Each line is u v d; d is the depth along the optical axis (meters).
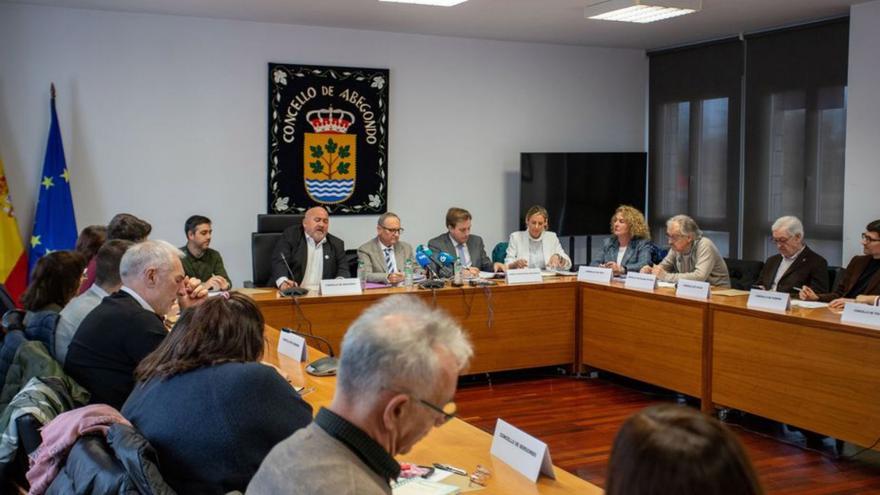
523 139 7.40
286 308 4.68
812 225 6.30
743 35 6.76
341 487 1.17
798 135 6.39
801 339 4.04
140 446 1.63
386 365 1.21
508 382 5.44
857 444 3.81
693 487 0.74
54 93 5.80
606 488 0.80
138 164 6.10
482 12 5.93
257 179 6.46
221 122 6.32
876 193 5.66
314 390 2.79
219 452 1.75
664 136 7.67
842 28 6.00
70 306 2.93
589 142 7.68
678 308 4.73
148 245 2.78
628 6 5.23
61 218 5.75
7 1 5.62
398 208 6.96
